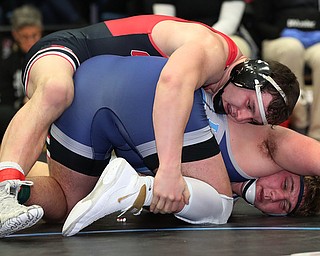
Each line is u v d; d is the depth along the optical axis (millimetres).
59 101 6117
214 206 6297
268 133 6770
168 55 6676
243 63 6402
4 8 17234
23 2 17109
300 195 6902
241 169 6727
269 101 6254
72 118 6367
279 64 6430
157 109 5844
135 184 5793
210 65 6168
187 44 6223
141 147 6309
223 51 6371
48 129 6223
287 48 13734
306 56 14180
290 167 6699
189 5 13125
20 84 15062
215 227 6242
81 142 6410
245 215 7141
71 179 6582
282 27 14164
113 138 6430
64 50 6605
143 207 6219
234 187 7016
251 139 6730
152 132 6227
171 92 5820
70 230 5742
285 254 4930
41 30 14547
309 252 4953
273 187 6887
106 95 6309
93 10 17078
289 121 14258
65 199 6625
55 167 6598
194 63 5992
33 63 6535
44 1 16969
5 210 5594
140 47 6809
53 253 5070
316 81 14008
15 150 5934
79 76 6461
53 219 6641
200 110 6355
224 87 6422
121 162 5789
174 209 5957
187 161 6297
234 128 6676
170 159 5801
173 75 5859
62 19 17000
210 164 6359
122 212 5938
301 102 14102
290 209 6953
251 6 14211
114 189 5727
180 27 6648
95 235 5820
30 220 5543
